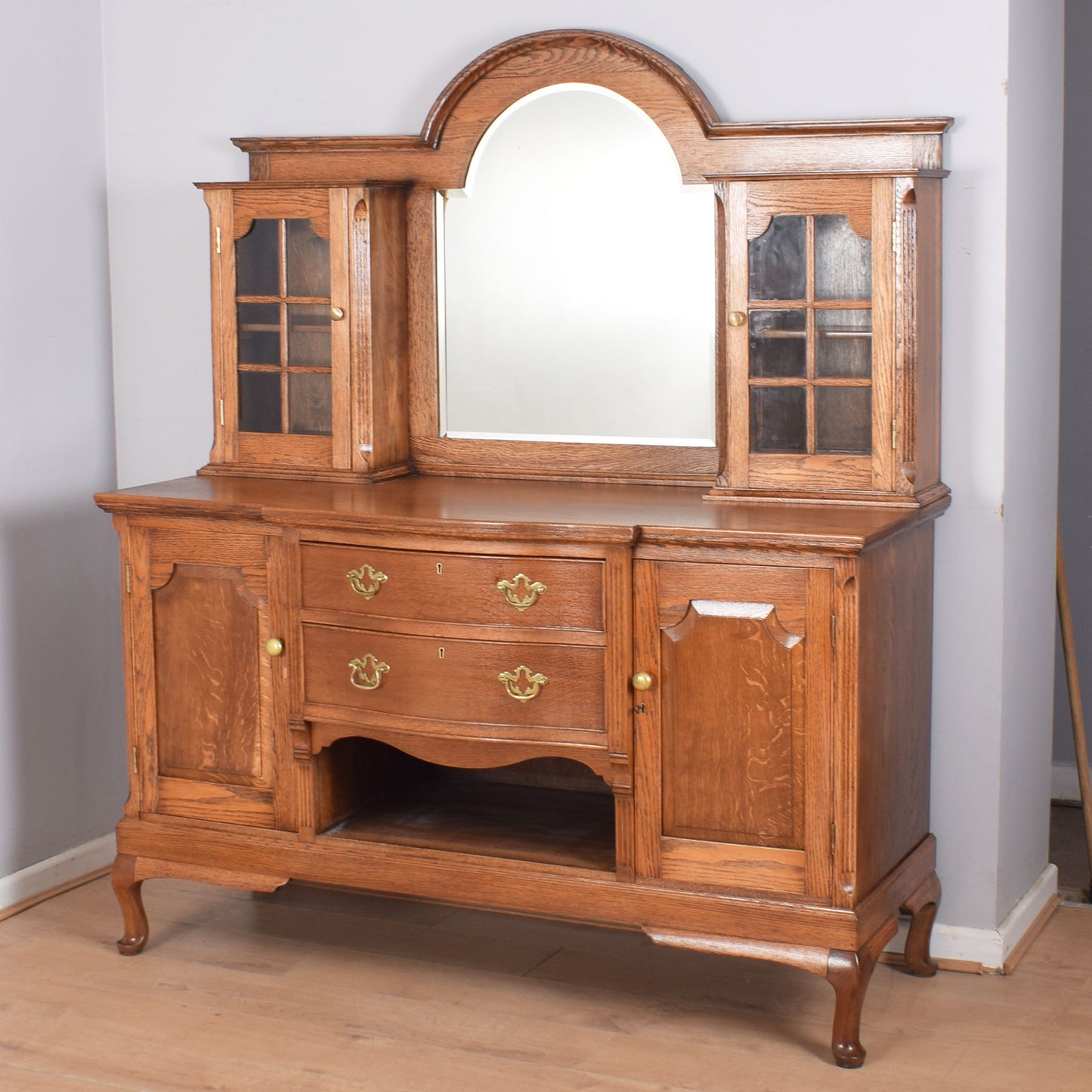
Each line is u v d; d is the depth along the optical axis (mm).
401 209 3145
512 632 2625
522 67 3031
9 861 3309
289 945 3104
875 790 2586
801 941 2543
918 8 2783
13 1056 2650
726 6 2904
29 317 3295
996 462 2842
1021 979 2918
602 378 3074
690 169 2936
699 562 2516
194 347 3441
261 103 3301
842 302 2732
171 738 2973
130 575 2949
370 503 2807
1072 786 3959
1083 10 3785
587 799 3078
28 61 3250
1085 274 3854
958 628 2906
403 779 3150
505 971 2975
